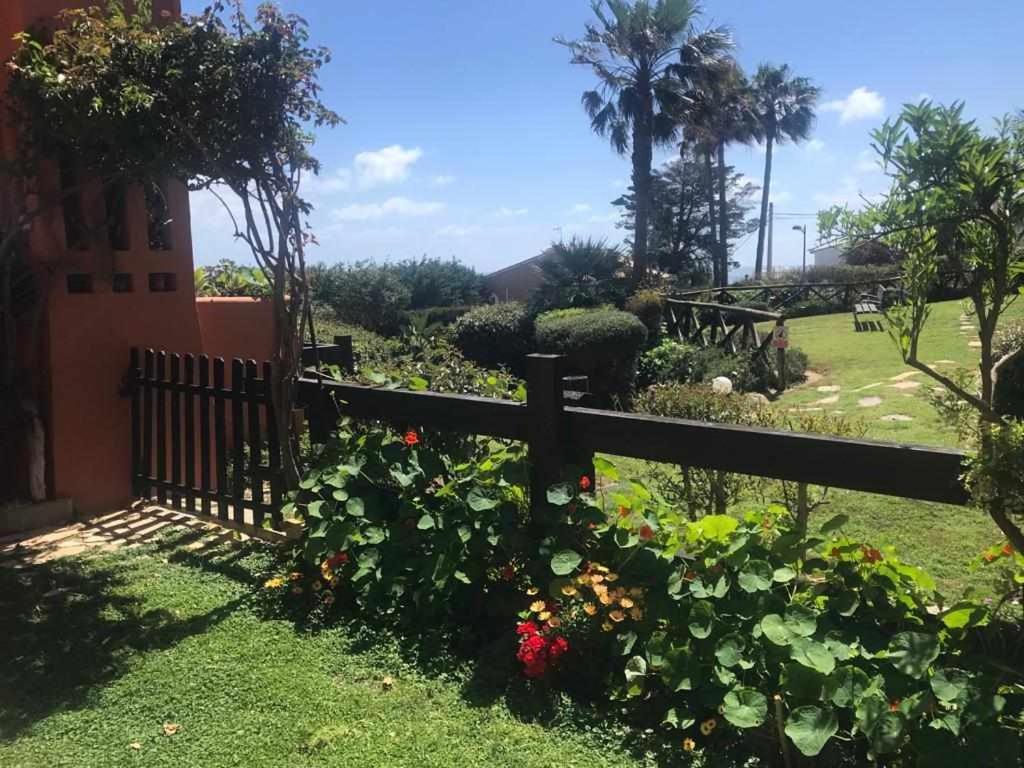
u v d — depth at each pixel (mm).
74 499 5094
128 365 5340
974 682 2229
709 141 27719
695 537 2924
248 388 4578
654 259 45531
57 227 4992
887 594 2611
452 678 3012
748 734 2482
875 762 2307
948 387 2344
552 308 19203
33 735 2668
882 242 2367
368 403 4145
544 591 3195
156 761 2512
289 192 4234
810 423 4926
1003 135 2135
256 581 3963
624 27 22297
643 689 2691
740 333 16172
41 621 3518
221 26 3959
